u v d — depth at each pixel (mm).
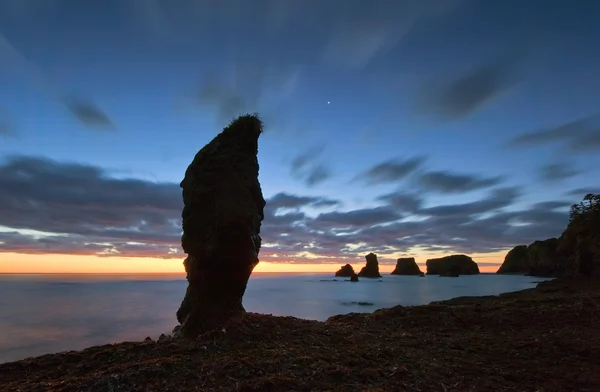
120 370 7219
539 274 102625
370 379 7117
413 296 58250
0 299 67875
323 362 7672
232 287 10375
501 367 8484
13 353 24875
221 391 6234
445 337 11500
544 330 12570
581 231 46625
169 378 6758
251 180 10875
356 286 96250
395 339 10906
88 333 31484
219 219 10000
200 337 9406
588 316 14398
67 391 6445
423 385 7016
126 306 54594
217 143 10969
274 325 10625
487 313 15055
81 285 130375
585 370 8336
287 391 6281
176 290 99312
